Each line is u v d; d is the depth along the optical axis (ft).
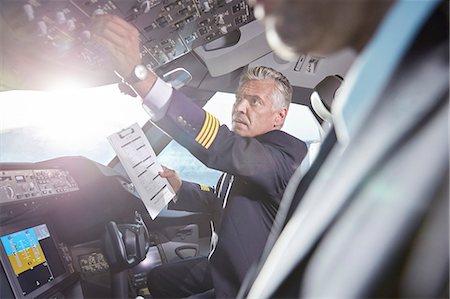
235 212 5.27
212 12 5.60
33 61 3.57
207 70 8.93
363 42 1.42
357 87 1.36
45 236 5.92
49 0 2.98
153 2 4.19
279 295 1.25
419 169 1.05
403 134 1.11
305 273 1.18
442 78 1.13
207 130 4.58
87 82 4.55
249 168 4.65
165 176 5.79
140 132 5.72
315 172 2.14
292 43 1.45
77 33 3.51
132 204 7.52
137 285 8.57
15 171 5.47
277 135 5.30
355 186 1.14
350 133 1.39
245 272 5.11
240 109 5.51
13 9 2.88
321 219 1.21
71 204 6.56
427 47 1.19
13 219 5.25
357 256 1.08
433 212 1.02
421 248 1.03
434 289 1.03
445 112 1.09
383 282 1.06
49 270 5.61
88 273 6.68
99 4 3.49
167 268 6.93
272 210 5.18
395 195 1.06
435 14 1.21
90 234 6.66
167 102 4.40
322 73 8.80
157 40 5.15
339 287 1.08
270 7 1.44
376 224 1.07
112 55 4.00
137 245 6.49
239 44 8.39
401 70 1.20
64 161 6.83
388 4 1.28
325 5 1.29
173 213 9.43
